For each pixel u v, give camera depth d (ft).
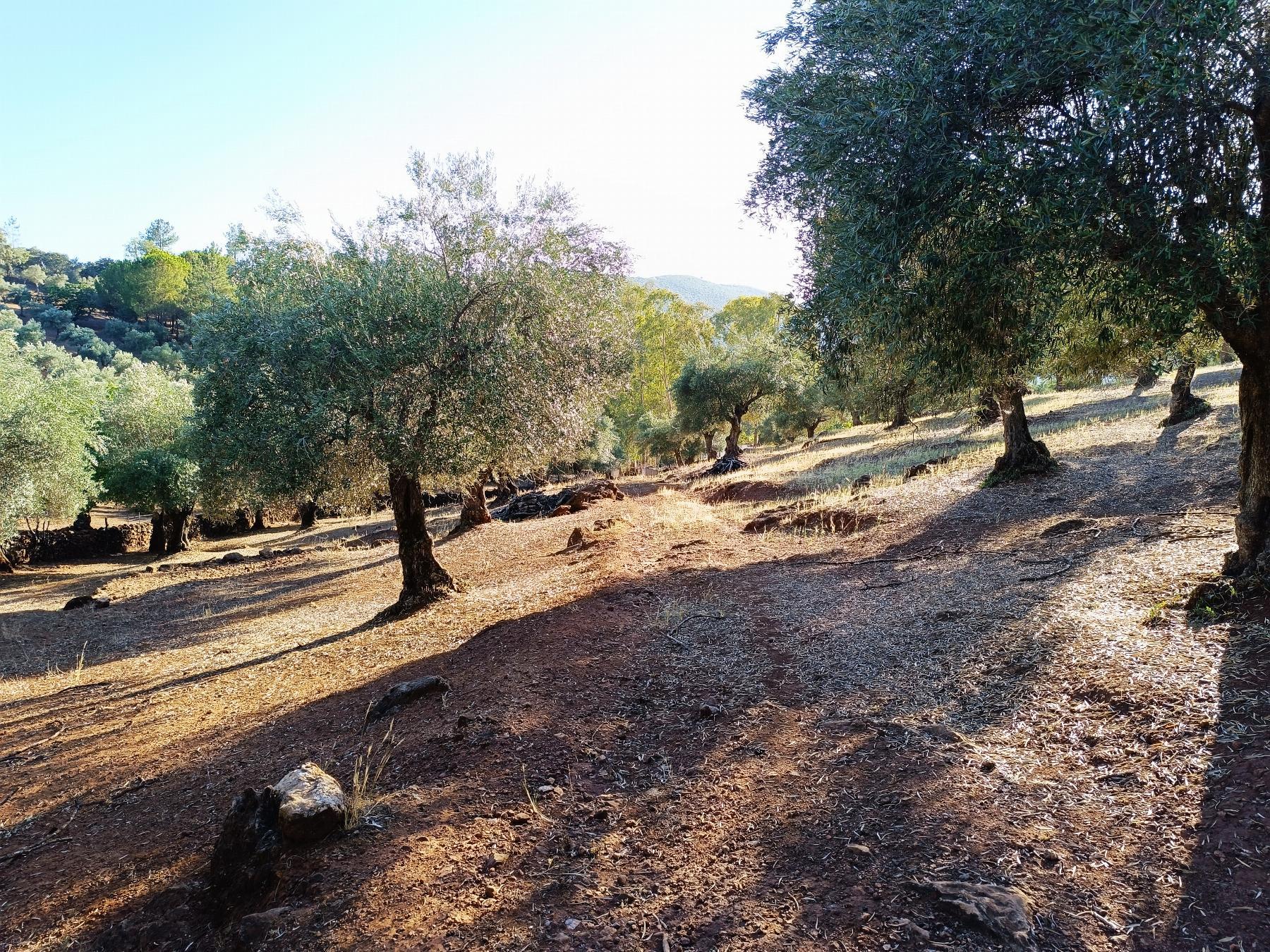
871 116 15.66
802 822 12.46
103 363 236.22
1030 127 15.58
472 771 15.44
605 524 56.49
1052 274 14.79
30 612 58.39
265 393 32.35
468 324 35.50
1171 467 36.47
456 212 37.76
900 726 15.24
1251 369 16.29
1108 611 18.44
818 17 18.21
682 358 209.67
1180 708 13.07
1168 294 13.79
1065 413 71.77
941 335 17.90
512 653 23.56
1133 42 12.48
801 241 26.71
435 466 32.94
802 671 19.76
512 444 35.83
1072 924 9.16
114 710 29.48
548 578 40.32
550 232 38.09
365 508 42.68
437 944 10.27
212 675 33.24
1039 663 16.67
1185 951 8.45
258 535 127.65
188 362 35.19
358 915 10.92
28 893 14.70
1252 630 14.66
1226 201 14.11
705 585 31.45
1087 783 11.98
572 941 10.17
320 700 24.56
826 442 118.01
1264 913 8.66
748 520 53.57
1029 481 40.88
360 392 31.78
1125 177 13.33
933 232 16.29
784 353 115.55
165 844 15.75
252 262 38.24
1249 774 10.89
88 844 16.80
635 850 12.39
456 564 56.13
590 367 39.65
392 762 16.66
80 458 85.30
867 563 32.58
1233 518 24.27
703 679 20.11
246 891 12.43
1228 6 11.64
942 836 11.25
